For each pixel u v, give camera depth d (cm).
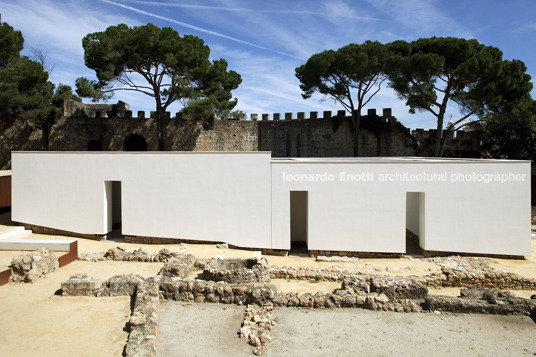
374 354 880
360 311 1105
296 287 1347
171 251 1711
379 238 1780
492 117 3594
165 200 1948
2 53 3466
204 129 4309
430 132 4241
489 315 1080
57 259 1491
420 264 1656
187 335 956
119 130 4275
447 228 1764
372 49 3431
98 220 2022
